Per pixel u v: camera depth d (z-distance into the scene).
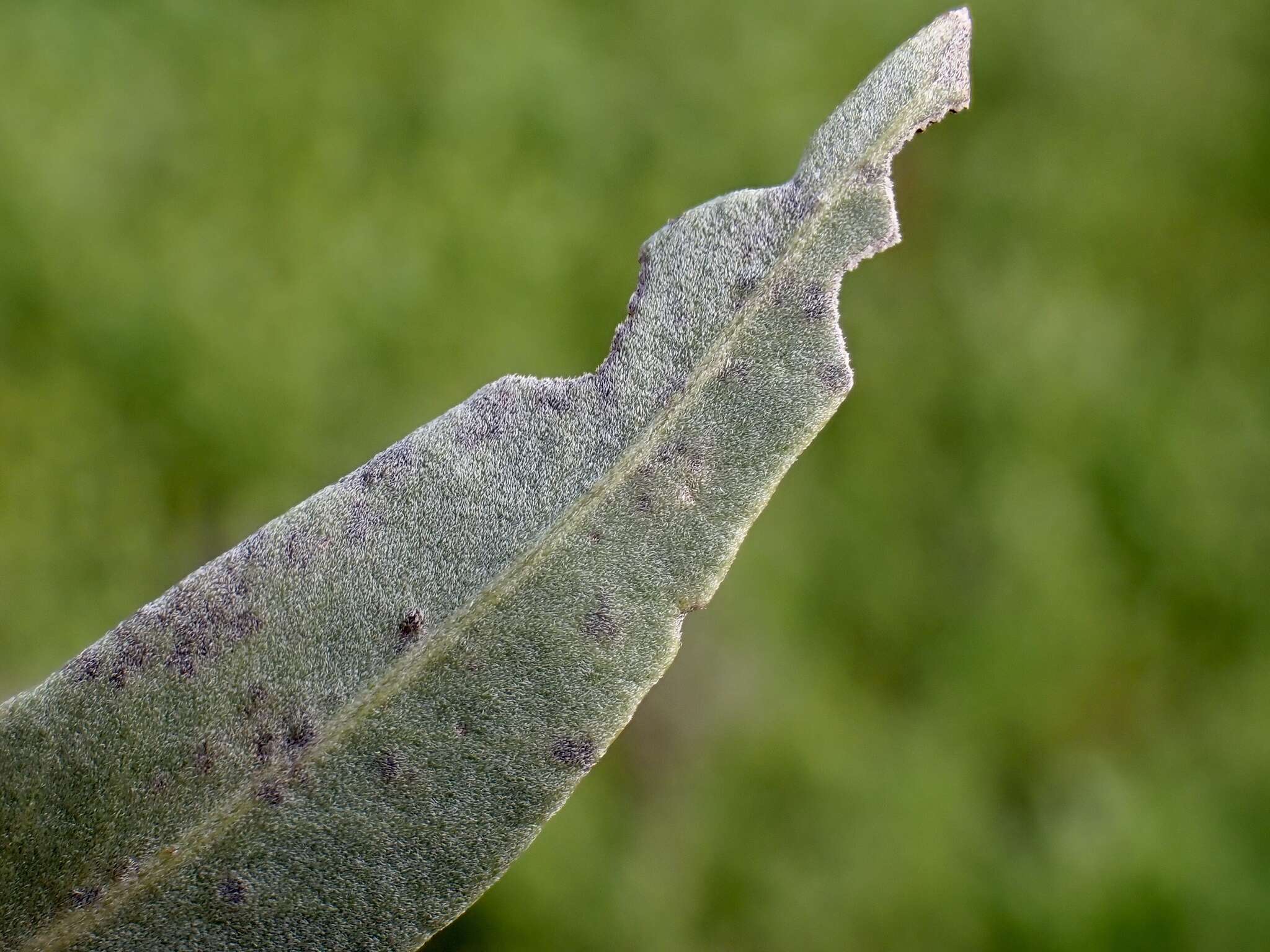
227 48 0.29
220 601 0.11
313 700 0.11
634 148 0.31
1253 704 0.28
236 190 0.28
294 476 0.27
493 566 0.11
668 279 0.11
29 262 0.26
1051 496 0.29
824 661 0.28
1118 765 0.27
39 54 0.28
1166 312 0.31
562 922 0.24
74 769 0.11
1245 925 0.26
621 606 0.11
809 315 0.11
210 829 0.11
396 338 0.28
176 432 0.26
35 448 0.25
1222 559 0.29
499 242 0.29
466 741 0.11
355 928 0.11
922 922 0.26
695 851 0.25
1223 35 0.33
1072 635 0.28
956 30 0.11
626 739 0.26
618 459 0.11
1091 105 0.32
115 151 0.28
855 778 0.26
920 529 0.29
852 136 0.11
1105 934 0.26
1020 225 0.31
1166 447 0.30
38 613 0.24
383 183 0.29
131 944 0.11
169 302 0.27
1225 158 0.32
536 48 0.31
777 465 0.11
